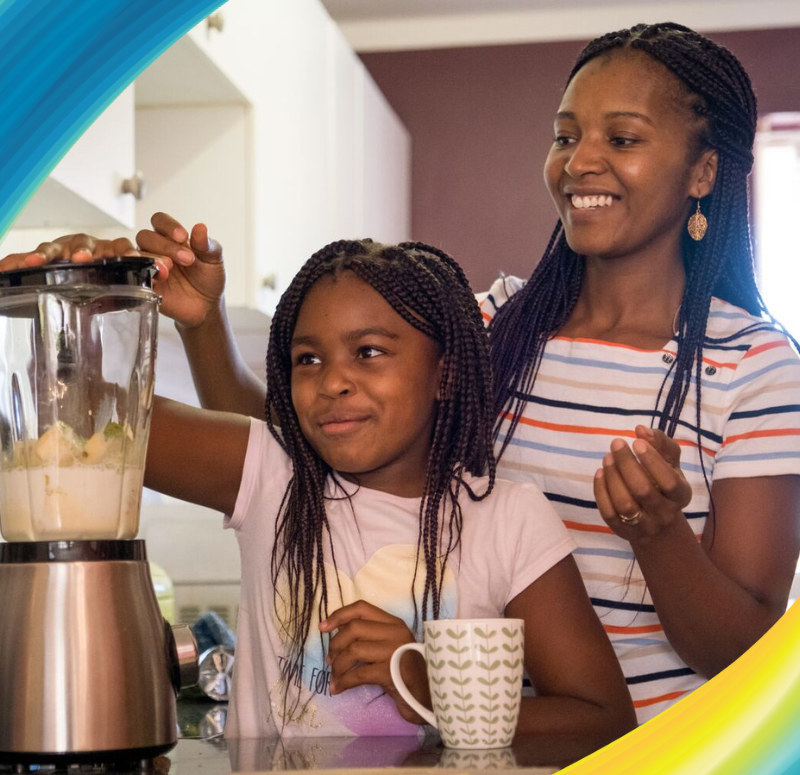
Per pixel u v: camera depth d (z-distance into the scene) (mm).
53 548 824
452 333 1114
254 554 1139
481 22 3900
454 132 3930
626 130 1247
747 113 1334
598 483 997
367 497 1128
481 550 1097
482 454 1152
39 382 848
